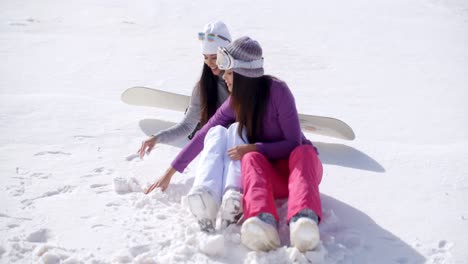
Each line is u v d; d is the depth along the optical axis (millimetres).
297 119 2562
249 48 2455
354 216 2594
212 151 2490
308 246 2086
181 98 4258
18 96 4531
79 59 6484
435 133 4082
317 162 2414
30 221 2455
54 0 10953
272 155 2518
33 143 3498
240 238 2266
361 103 4934
